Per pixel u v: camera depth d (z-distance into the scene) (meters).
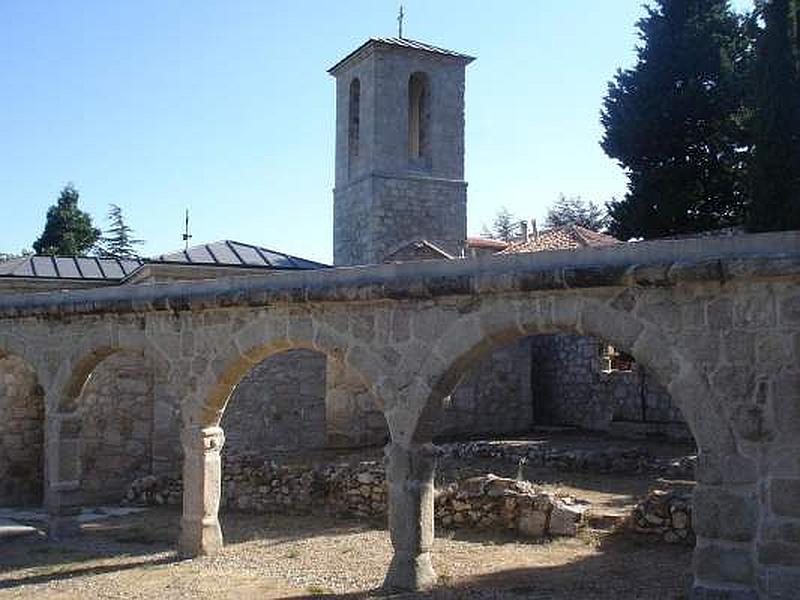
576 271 8.95
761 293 8.12
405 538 10.59
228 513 17.14
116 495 19.31
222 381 12.79
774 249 8.00
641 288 8.75
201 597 10.79
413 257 27.03
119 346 14.20
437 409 10.57
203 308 12.75
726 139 29.17
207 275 20.25
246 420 20.97
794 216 21.72
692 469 16.88
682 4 29.98
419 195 30.64
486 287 9.62
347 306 11.17
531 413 25.66
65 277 21.00
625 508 14.06
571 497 14.80
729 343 8.25
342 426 22.06
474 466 19.11
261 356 12.48
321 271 11.49
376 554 12.87
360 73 31.56
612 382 24.09
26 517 17.34
